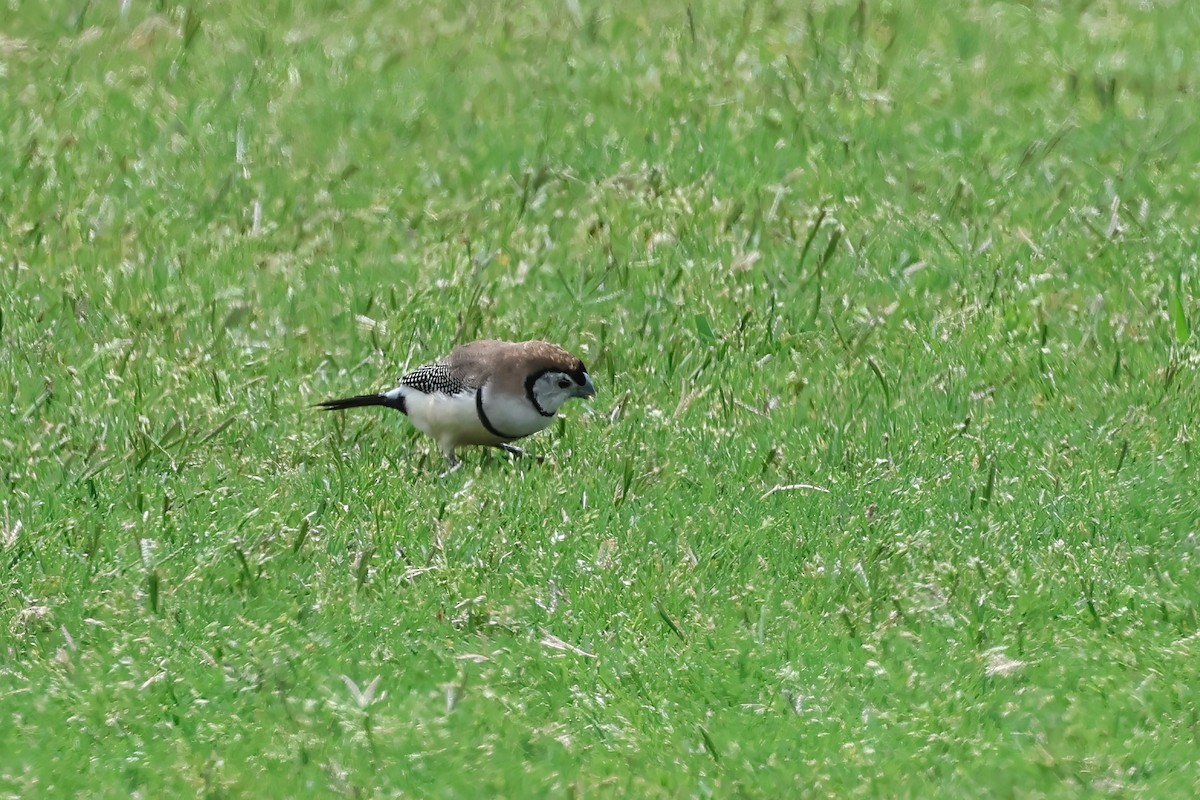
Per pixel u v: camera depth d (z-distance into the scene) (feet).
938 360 46.78
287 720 32.27
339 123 64.13
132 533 37.76
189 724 32.24
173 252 53.62
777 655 34.19
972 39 72.79
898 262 53.11
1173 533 38.37
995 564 36.96
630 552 37.29
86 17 74.02
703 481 40.57
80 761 31.14
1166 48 72.13
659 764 31.14
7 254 53.21
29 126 62.75
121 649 34.04
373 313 49.65
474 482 40.73
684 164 60.64
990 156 61.26
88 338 48.08
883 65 69.31
